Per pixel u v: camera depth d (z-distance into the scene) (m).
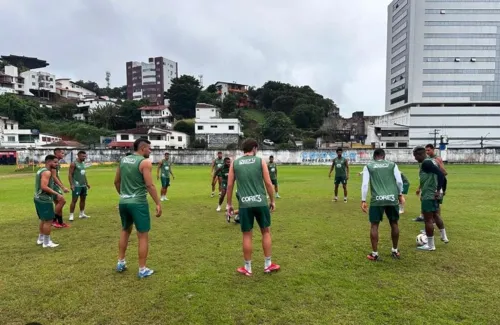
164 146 61.84
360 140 83.56
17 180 22.05
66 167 36.50
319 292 4.15
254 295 4.08
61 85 103.62
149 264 5.21
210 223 8.20
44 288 4.32
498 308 3.74
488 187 15.85
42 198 6.11
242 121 82.56
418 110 77.56
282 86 103.00
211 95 93.19
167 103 95.56
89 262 5.33
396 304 3.83
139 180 4.68
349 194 13.82
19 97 77.56
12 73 87.25
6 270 4.98
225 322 3.48
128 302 3.92
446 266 5.05
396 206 5.32
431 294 4.09
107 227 7.88
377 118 92.81
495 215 8.95
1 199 12.67
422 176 6.04
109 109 78.06
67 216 9.28
